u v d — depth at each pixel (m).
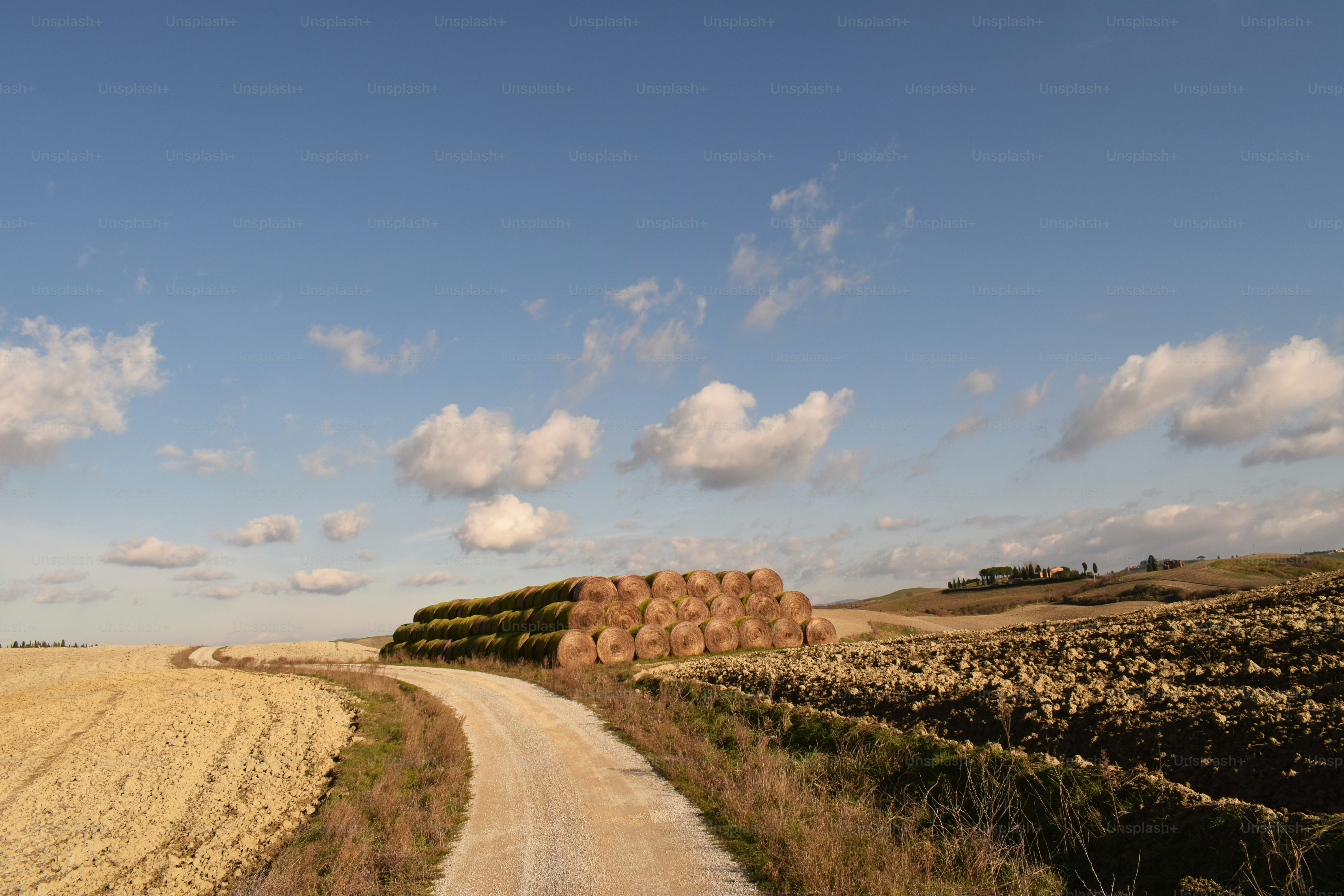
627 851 8.27
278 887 7.61
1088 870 6.82
